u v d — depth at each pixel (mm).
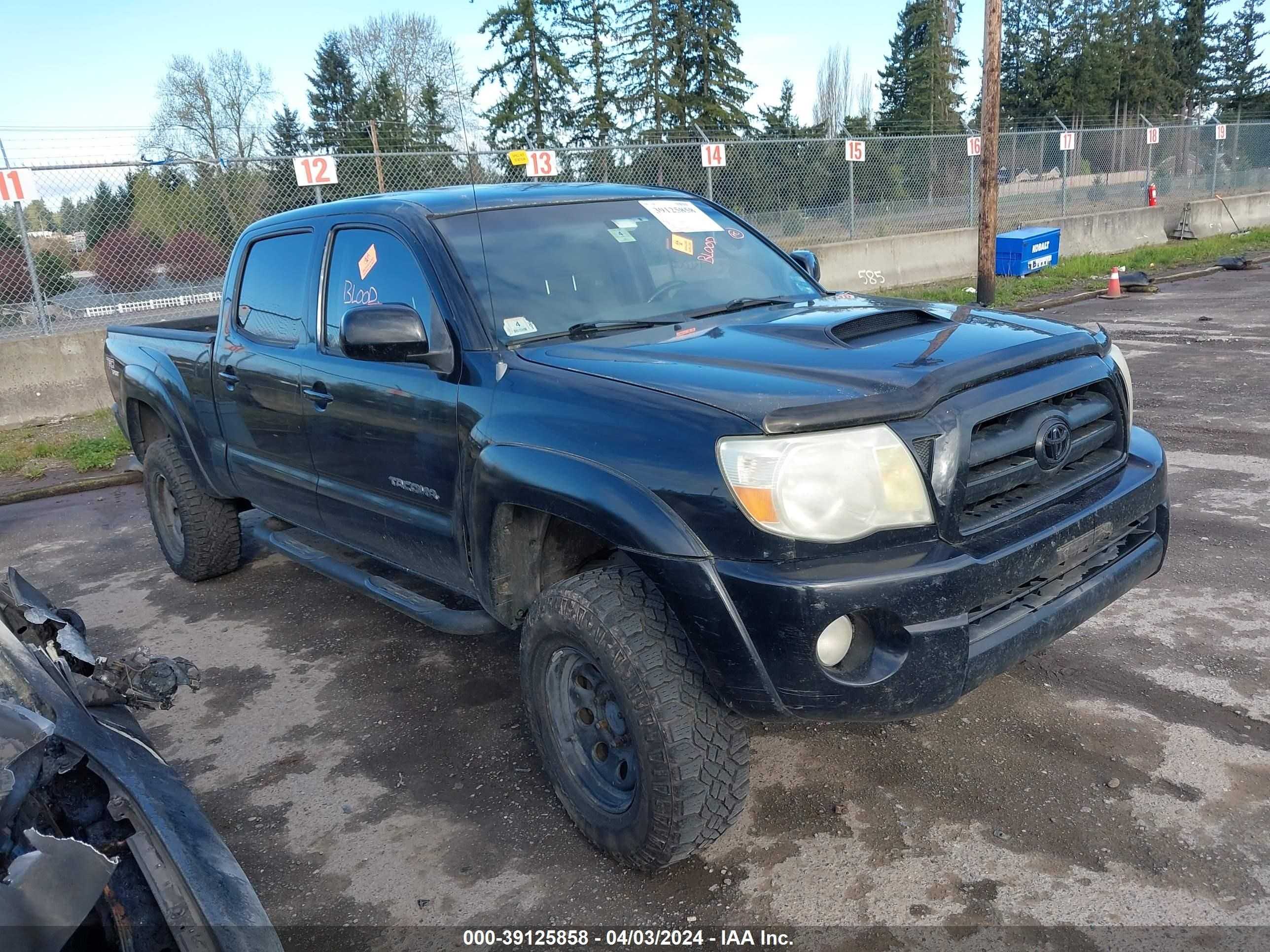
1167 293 14672
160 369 5105
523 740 3592
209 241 12148
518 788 3281
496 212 3590
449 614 3518
